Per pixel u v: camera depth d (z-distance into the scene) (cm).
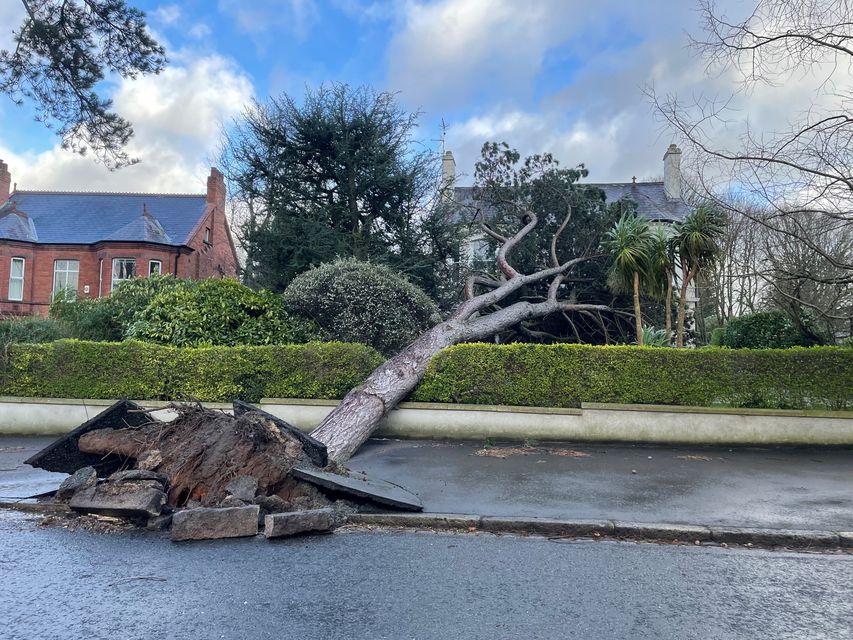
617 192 2812
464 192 2506
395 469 787
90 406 1035
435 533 564
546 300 1580
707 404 962
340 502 614
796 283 1241
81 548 501
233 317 1177
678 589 420
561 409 980
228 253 3397
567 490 684
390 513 596
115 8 981
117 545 510
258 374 1034
